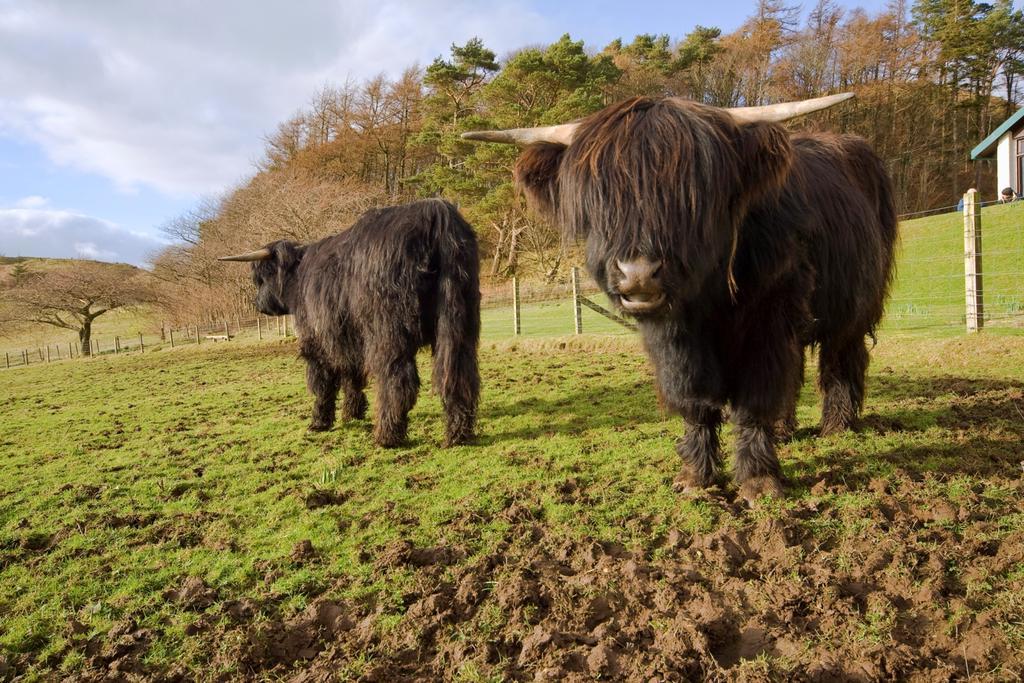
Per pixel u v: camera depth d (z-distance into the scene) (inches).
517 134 128.0
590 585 108.3
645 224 98.8
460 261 202.8
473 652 92.9
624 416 236.1
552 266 1363.2
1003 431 178.5
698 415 144.9
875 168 189.0
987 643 84.7
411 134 1999.3
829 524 125.4
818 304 147.0
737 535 121.6
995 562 103.6
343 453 211.9
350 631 102.1
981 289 343.3
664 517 136.3
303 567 126.4
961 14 1947.6
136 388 480.1
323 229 1390.3
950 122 1910.7
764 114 112.4
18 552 142.9
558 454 191.0
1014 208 650.8
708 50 1953.7
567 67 1347.2
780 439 188.2
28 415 372.5
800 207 131.6
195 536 146.8
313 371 250.7
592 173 104.0
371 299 203.5
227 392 398.9
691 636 90.5
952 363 289.9
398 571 120.0
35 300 1566.2
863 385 189.6
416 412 271.3
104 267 1786.4
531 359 436.1
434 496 162.1
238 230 1547.7
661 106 106.5
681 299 109.0
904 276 563.8
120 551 140.6
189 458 220.5
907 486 141.5
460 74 1776.6
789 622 94.5
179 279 1736.0
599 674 85.0
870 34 1769.2
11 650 103.4
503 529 136.8
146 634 104.8
